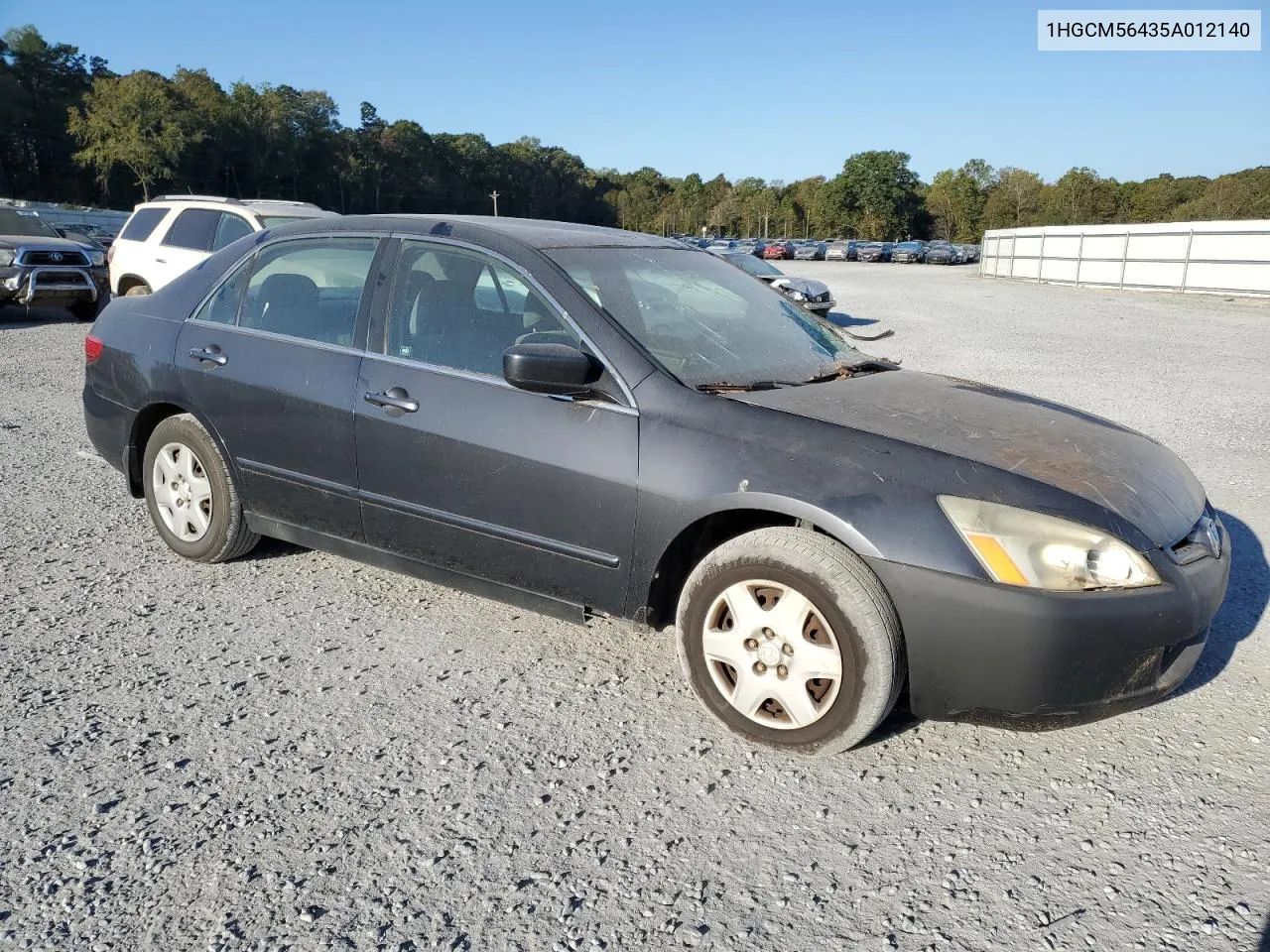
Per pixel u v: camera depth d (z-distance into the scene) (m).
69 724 3.04
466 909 2.28
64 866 2.39
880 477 2.81
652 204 161.50
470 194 141.12
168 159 92.25
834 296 26.91
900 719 3.22
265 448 3.94
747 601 2.95
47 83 101.12
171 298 4.39
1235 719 3.24
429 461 3.46
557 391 3.15
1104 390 10.04
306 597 4.09
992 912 2.30
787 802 2.73
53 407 8.07
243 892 2.32
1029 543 2.68
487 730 3.08
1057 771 2.93
